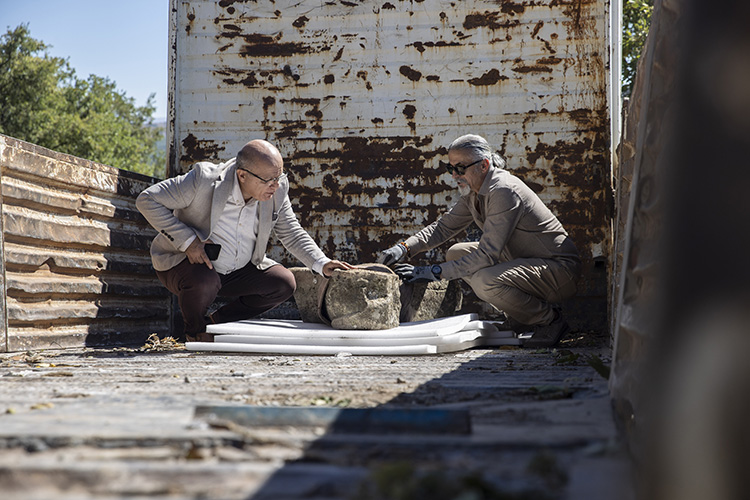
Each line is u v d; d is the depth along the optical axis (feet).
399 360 13.26
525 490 4.17
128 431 5.66
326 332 15.19
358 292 15.96
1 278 14.43
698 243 4.17
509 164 20.76
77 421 6.20
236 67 21.85
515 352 15.06
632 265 8.03
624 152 14.35
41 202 15.76
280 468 4.73
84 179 17.30
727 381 4.21
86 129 110.22
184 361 13.08
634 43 43.55
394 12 21.31
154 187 15.39
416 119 21.17
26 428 5.79
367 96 21.38
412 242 18.34
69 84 123.65
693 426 4.32
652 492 4.46
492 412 6.89
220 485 4.36
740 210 4.08
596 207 20.33
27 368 11.68
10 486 4.33
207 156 21.84
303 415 6.20
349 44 21.48
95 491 4.26
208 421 6.13
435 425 5.93
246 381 9.66
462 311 20.98
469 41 21.01
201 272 15.66
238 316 17.60
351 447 5.36
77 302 16.98
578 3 20.53
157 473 4.58
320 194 21.45
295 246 16.89
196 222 15.76
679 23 4.72
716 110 4.19
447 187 20.99
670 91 6.09
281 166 15.53
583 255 20.34
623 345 7.75
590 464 4.86
